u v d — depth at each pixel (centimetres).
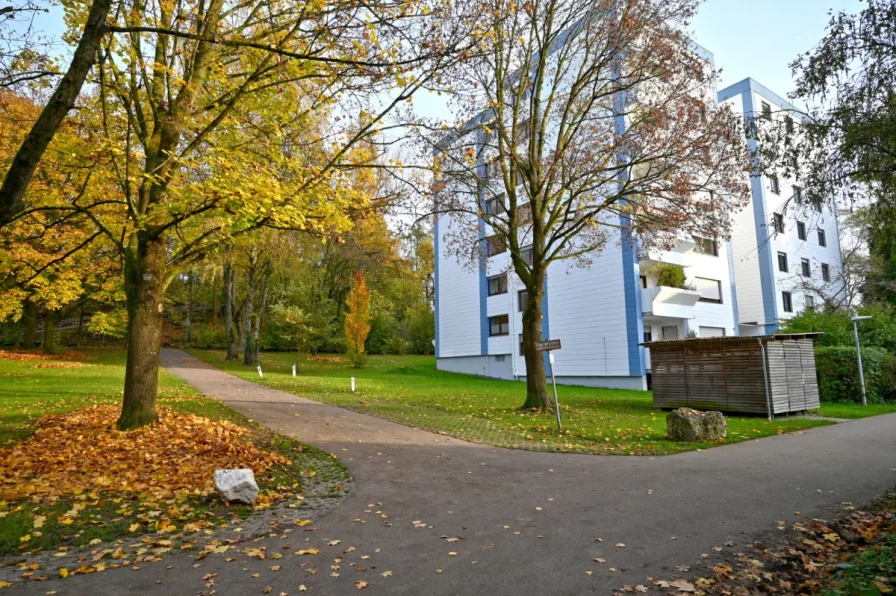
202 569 466
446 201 1723
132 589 424
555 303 3069
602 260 2817
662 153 1585
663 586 423
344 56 895
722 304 3055
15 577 446
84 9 870
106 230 1030
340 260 4759
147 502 654
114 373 2627
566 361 2981
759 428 1348
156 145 1041
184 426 1095
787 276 3450
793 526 566
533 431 1304
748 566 463
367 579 442
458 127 1502
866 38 694
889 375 2031
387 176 1277
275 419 1387
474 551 505
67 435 995
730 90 3378
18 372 2352
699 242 2877
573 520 598
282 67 923
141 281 1068
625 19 1485
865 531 539
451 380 3105
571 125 1681
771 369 1617
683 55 1529
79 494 675
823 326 2423
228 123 1060
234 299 4266
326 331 4103
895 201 738
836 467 859
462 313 3753
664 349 1855
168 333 5581
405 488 757
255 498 674
